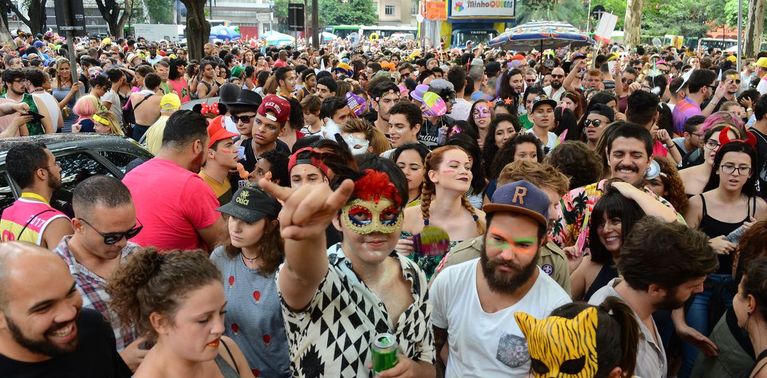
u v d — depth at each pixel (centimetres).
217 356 230
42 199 363
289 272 203
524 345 247
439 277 276
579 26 5619
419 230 377
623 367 221
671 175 413
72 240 296
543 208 239
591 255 346
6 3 3972
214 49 2097
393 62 1811
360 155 249
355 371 224
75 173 457
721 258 380
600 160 433
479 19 4322
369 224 215
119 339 290
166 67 1183
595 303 288
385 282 239
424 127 731
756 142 494
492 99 1010
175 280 203
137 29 5038
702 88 826
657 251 258
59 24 809
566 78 1064
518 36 1750
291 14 2536
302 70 1265
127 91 1036
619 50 2764
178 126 389
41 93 743
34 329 203
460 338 265
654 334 279
